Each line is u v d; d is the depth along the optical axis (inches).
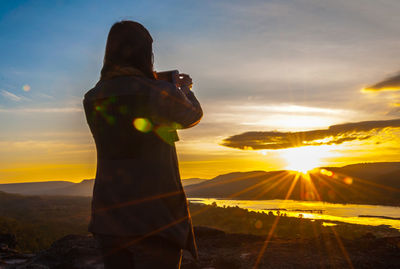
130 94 50.6
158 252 49.2
